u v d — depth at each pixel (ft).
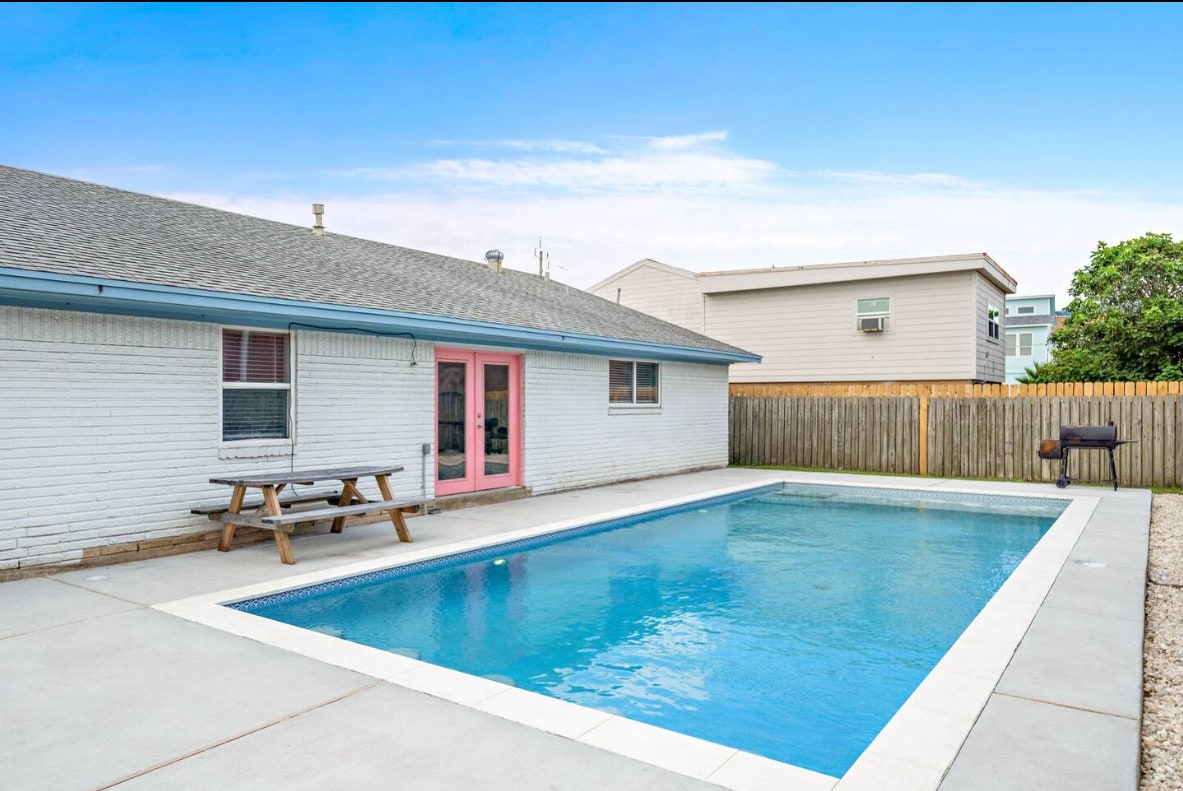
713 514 36.01
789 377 64.75
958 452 48.39
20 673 13.46
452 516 31.86
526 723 11.42
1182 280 64.34
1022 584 19.74
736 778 9.69
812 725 12.59
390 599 20.74
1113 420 43.16
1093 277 69.82
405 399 32.22
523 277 54.03
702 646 16.78
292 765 10.00
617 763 10.11
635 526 32.58
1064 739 10.65
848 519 34.50
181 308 23.66
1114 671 13.39
